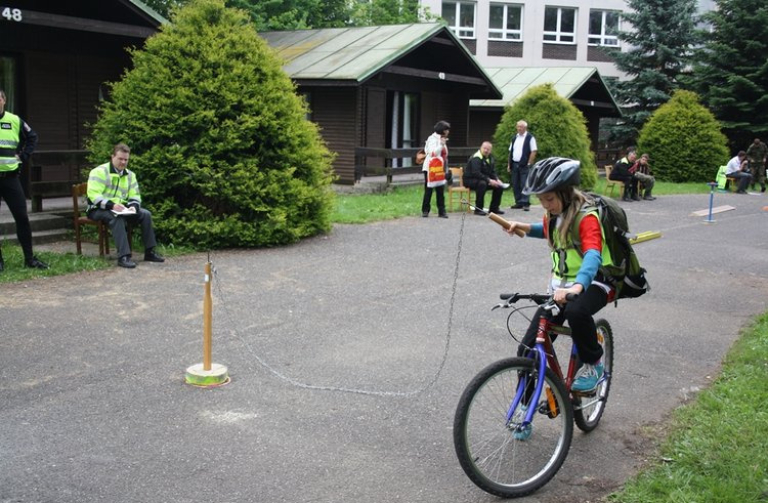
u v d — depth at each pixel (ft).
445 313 27.50
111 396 18.89
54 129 51.34
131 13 51.11
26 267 31.94
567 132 70.08
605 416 18.33
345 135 71.36
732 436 16.65
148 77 39.24
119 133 39.14
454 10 146.30
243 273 32.96
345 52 74.43
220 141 38.60
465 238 43.68
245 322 25.68
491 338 24.59
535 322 15.26
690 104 98.78
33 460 15.34
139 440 16.39
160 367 21.06
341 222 48.34
